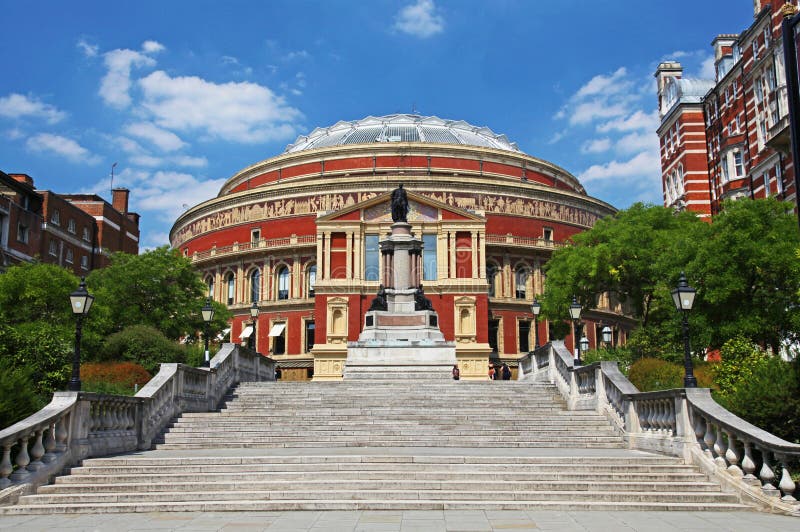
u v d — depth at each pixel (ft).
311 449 71.00
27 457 53.62
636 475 55.67
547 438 74.43
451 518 46.75
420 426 79.61
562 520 46.11
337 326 216.74
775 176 166.20
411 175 261.65
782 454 48.80
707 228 130.41
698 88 242.37
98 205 282.97
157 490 53.31
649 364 99.25
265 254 252.42
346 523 45.03
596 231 185.47
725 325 117.19
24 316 135.74
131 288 182.09
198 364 137.08
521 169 284.82
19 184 226.79
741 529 42.86
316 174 271.69
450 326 216.74
